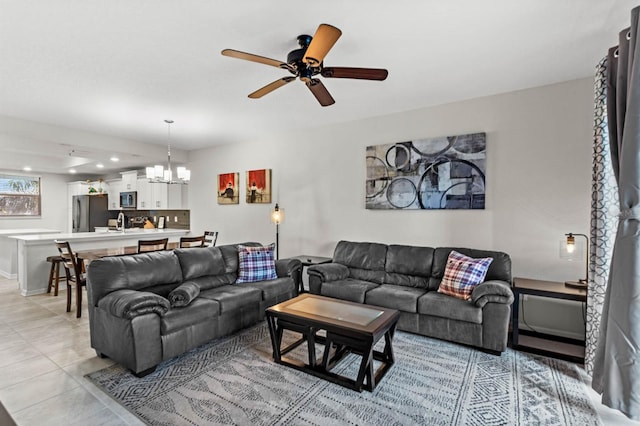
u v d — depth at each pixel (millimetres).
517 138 3418
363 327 2268
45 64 2768
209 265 3602
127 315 2336
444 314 2963
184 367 2561
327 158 4754
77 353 2791
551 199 3252
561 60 2742
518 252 3416
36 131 4430
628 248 1925
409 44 2471
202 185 6434
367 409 2051
